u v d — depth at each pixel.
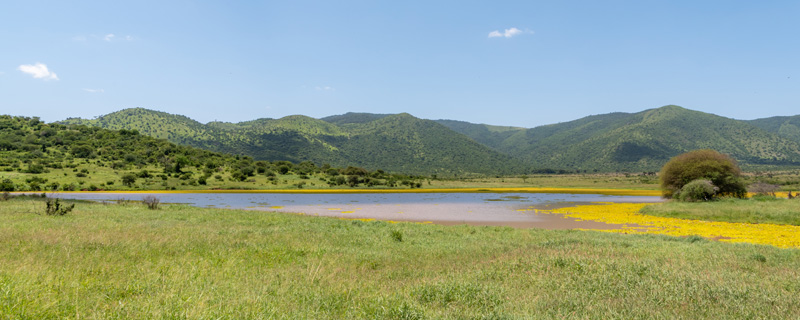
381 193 86.50
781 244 19.08
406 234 19.28
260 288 6.94
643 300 6.53
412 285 7.78
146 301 5.61
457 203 54.62
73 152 127.81
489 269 9.73
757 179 104.56
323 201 59.16
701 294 6.98
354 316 5.60
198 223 22.09
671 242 16.27
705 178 44.44
